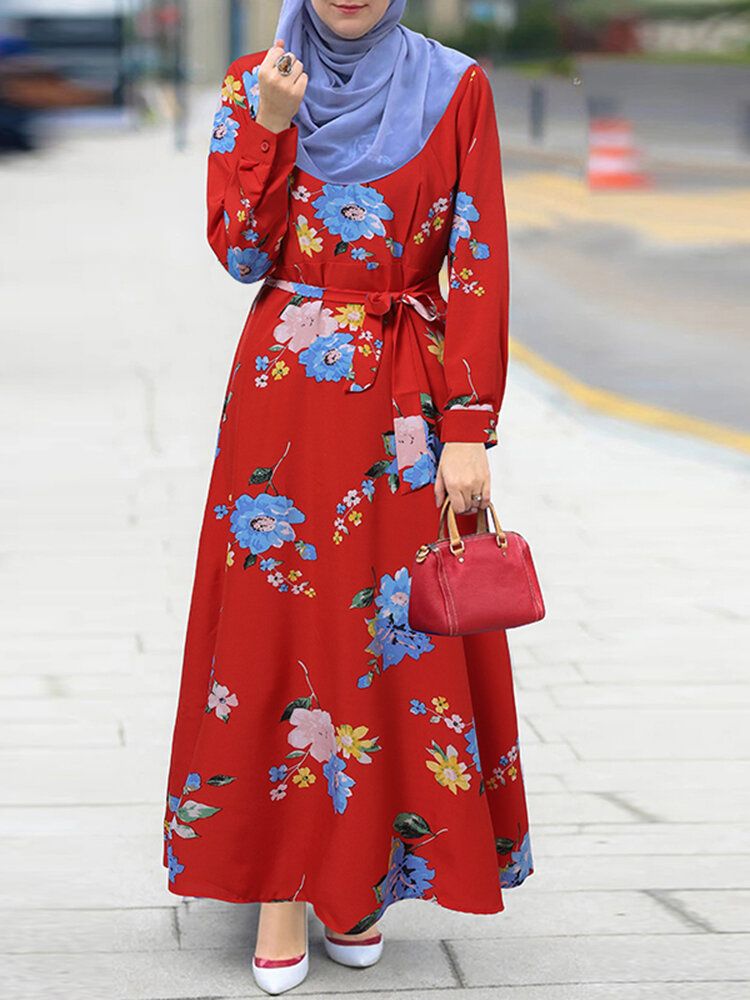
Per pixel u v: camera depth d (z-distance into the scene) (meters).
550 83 56.22
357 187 4.88
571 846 6.11
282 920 5.12
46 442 12.35
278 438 4.94
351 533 4.92
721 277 21.36
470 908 5.04
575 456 12.16
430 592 4.75
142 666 7.86
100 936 5.44
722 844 6.14
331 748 5.02
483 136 4.96
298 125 4.88
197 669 5.20
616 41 68.94
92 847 6.06
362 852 4.98
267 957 5.10
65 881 5.81
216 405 13.68
